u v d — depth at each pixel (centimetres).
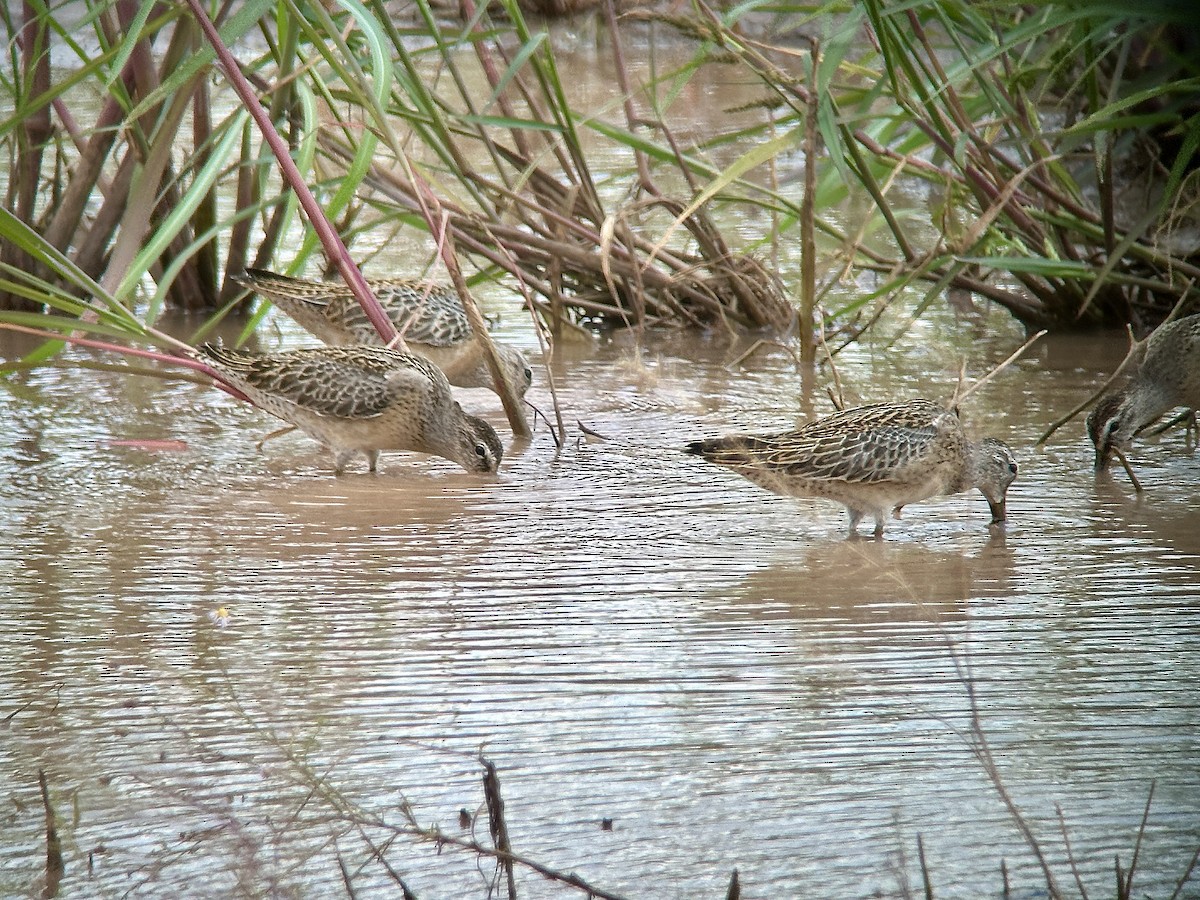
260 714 767
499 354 1337
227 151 1209
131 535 1062
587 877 618
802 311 1552
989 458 1098
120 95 1384
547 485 1212
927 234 1933
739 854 637
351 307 1454
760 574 995
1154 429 1393
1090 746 732
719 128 2345
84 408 1399
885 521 1130
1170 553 1031
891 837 650
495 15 2889
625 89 1719
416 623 895
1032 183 1511
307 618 902
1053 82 1530
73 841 646
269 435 1297
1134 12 1109
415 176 1357
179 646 857
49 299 1066
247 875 610
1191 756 720
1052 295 1652
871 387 1480
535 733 746
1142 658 842
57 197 1706
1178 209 1538
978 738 739
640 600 940
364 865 612
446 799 681
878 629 891
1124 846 641
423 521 1109
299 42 1463
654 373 1564
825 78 1287
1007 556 1034
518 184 1557
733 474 1244
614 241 1652
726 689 801
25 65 1630
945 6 1338
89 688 798
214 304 1772
